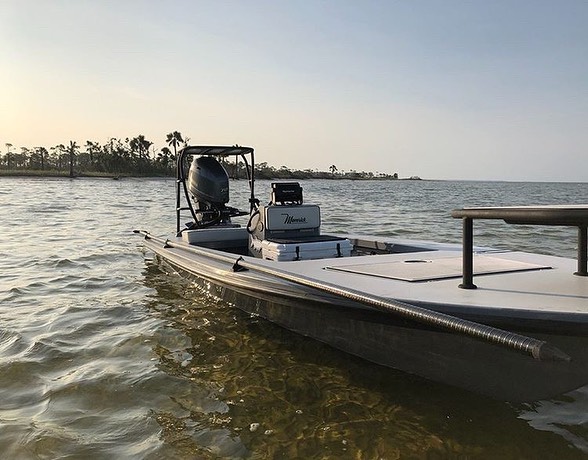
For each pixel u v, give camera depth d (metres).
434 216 17.06
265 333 4.42
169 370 3.70
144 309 5.24
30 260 8.12
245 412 3.09
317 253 4.61
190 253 5.61
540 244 10.09
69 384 3.46
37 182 65.31
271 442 2.76
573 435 2.83
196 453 2.66
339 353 3.76
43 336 4.42
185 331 4.52
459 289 2.95
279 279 3.78
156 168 99.56
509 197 39.16
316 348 3.94
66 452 2.66
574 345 2.53
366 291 2.98
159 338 4.37
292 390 3.37
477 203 27.11
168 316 4.97
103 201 25.89
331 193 42.16
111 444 2.74
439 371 3.07
